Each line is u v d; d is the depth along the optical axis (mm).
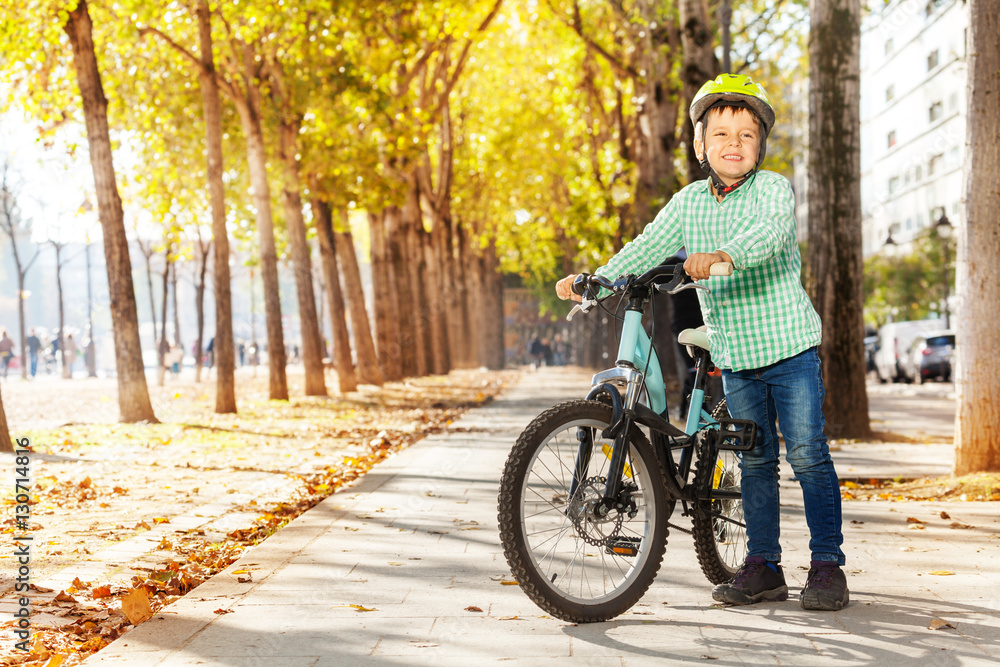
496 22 30891
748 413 4105
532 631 3678
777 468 4188
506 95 35344
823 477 4023
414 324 33250
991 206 7719
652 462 3955
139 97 20328
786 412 4035
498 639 3564
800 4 23438
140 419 14852
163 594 4535
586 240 31188
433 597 4258
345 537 5781
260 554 5262
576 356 58844
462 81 35094
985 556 5047
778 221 3840
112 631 3820
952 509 6691
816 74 12125
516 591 4375
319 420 16188
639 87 25375
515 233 47656
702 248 4160
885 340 36156
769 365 4016
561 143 34781
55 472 9164
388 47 22719
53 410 20484
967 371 7855
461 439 12703
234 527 6312
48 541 5742
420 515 6625
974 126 7789
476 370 48719
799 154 31891
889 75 54469
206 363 50594
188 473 9289
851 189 12141
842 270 12133
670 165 21797
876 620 3762
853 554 5109
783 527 5992
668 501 3992
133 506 7184
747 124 4027
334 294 24641
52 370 53812
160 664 3279
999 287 7770
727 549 4441
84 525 6312
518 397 23781
